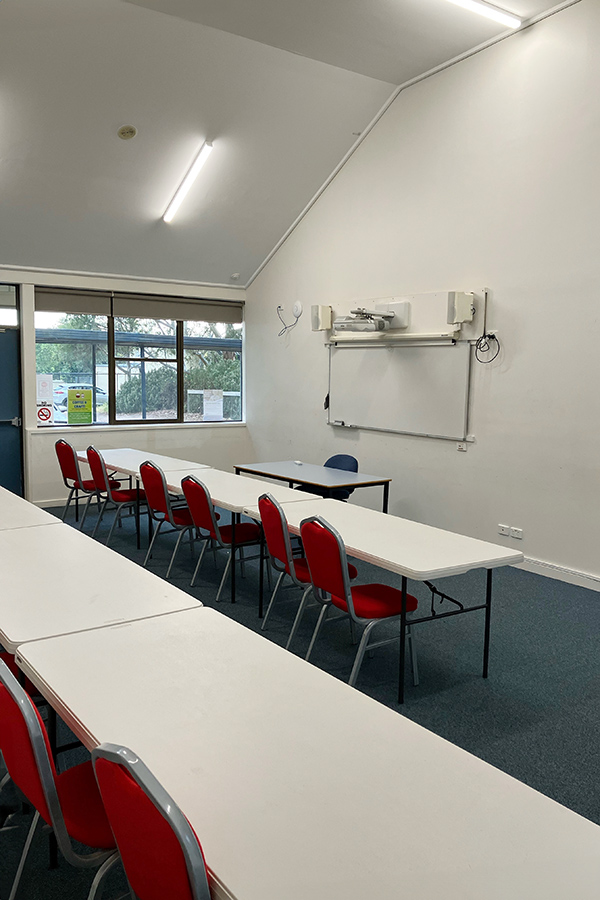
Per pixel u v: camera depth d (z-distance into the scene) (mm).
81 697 1506
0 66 4926
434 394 5793
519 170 5000
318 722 1421
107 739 1334
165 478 4738
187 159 6285
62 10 4598
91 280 7359
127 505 6023
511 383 5145
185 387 8297
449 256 5633
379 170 6312
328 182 6977
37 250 6840
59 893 1874
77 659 1708
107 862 1444
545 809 1150
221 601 4344
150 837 1020
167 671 1647
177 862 974
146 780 996
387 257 6289
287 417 7840
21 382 7176
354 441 6809
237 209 7102
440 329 5684
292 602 4355
